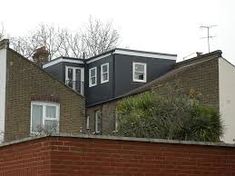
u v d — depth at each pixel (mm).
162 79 31781
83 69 38531
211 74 30969
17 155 11555
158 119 17156
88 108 35750
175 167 11523
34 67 28953
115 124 20891
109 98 36031
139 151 11234
